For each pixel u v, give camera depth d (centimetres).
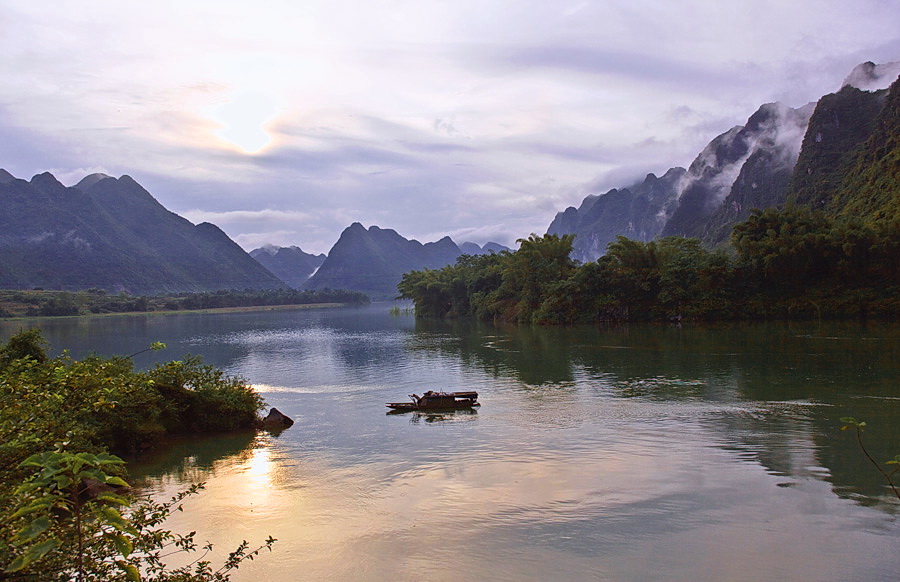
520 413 1656
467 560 751
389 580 709
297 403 1970
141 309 12544
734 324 4903
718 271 5294
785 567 708
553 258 6519
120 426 1349
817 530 806
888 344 3070
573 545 784
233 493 1053
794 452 1178
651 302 5650
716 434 1339
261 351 3969
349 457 1266
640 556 747
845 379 2030
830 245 5025
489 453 1245
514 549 778
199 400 1587
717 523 839
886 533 791
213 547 813
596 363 2730
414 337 4825
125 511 947
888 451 1170
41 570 429
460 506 939
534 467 1133
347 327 6725
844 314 4919
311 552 790
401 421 1619
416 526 866
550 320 5750
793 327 4353
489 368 2709
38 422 646
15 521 436
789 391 1836
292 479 1124
